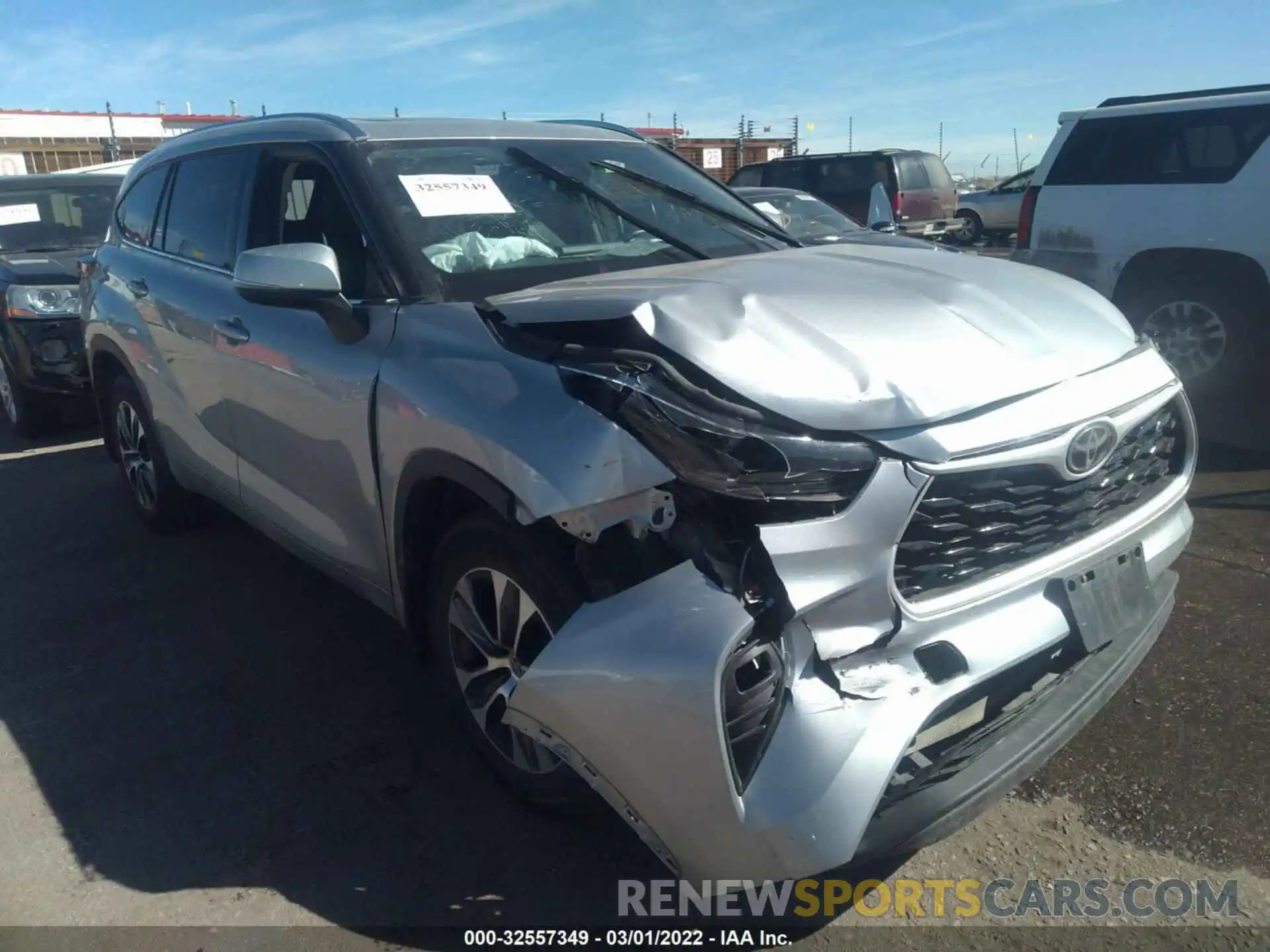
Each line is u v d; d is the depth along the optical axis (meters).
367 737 3.39
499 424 2.45
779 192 11.77
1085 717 2.56
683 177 4.18
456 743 3.34
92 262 5.34
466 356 2.70
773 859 2.10
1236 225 6.64
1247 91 7.01
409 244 3.19
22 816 3.06
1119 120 7.28
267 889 2.70
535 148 3.85
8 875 2.79
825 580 2.19
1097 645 2.59
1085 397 2.56
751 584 2.19
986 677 2.35
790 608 2.15
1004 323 2.70
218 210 4.12
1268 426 6.59
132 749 3.38
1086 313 2.95
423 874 2.74
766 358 2.40
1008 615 2.44
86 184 8.60
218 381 3.91
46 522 5.62
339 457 3.18
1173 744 3.16
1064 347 2.70
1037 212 7.79
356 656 3.96
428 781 3.13
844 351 2.44
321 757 3.29
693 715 2.07
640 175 4.01
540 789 2.75
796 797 2.09
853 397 2.32
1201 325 6.93
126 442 5.29
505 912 2.60
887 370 2.40
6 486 6.38
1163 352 7.13
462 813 2.98
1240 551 4.57
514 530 2.50
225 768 3.25
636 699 2.14
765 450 2.24
